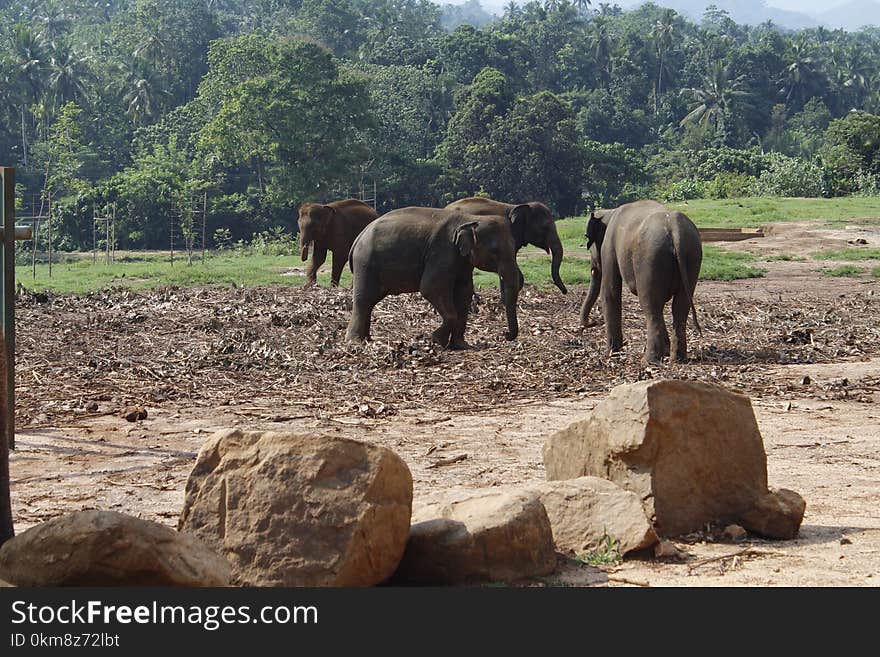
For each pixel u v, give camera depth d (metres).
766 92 132.75
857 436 9.06
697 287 24.33
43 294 20.83
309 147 70.25
